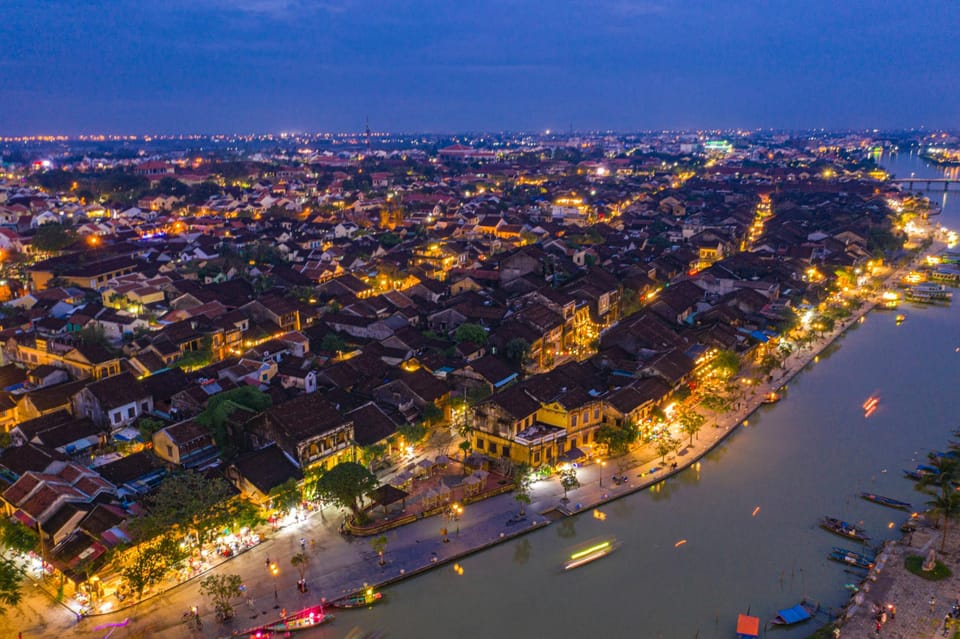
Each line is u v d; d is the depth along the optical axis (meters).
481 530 85.31
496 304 166.12
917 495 94.94
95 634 67.12
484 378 117.69
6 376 117.06
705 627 70.12
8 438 102.56
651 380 115.69
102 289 167.38
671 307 159.12
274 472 87.44
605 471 99.75
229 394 102.94
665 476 98.38
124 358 121.88
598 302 165.62
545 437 98.25
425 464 96.62
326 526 85.75
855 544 84.12
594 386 118.62
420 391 112.31
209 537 78.69
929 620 69.81
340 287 178.88
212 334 134.38
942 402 126.25
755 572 78.81
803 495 95.12
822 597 74.50
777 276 194.00
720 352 133.25
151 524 75.06
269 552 80.31
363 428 100.31
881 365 145.75
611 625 70.44
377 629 69.44
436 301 175.62
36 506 79.69
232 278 189.62
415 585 76.31
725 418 117.25
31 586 75.12
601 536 85.44
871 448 108.56
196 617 68.50
